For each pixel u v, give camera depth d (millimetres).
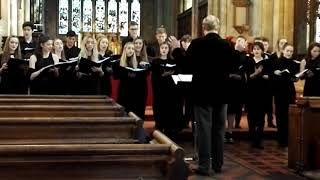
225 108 6578
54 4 31969
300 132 6836
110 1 32656
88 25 32406
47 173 2533
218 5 15461
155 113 9117
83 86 8180
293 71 8516
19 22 18156
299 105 6902
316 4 12852
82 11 32406
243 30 15000
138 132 3914
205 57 6332
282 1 13953
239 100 9172
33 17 21406
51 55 8086
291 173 6789
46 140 3807
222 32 15070
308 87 8406
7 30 14688
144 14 33000
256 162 7535
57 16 32062
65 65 7879
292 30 13930
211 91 6340
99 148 2566
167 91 8914
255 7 14742
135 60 8227
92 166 2574
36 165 2512
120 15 32781
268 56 8977
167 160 2553
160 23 30547
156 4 32375
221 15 15133
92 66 7930
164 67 8492
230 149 8680
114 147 2584
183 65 6445
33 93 7949
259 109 8703
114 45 26484
